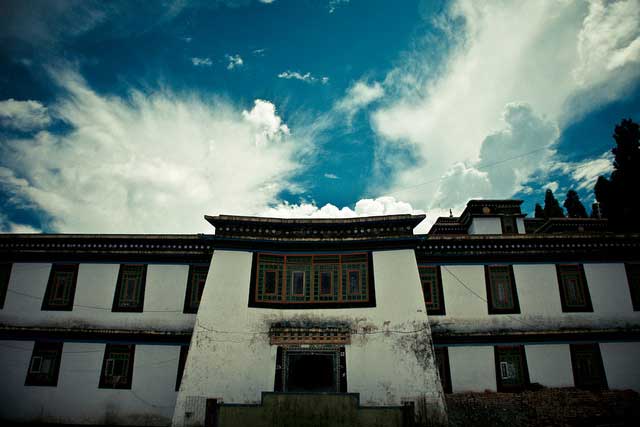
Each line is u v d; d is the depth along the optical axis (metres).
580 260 21.38
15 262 21.42
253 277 18.97
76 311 20.67
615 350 20.11
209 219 19.47
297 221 19.55
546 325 20.30
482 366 19.70
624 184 33.88
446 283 20.95
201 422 16.69
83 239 21.50
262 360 17.62
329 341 17.77
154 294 20.91
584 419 18.16
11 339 20.33
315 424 15.41
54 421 19.23
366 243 19.39
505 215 31.39
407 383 17.09
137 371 19.80
